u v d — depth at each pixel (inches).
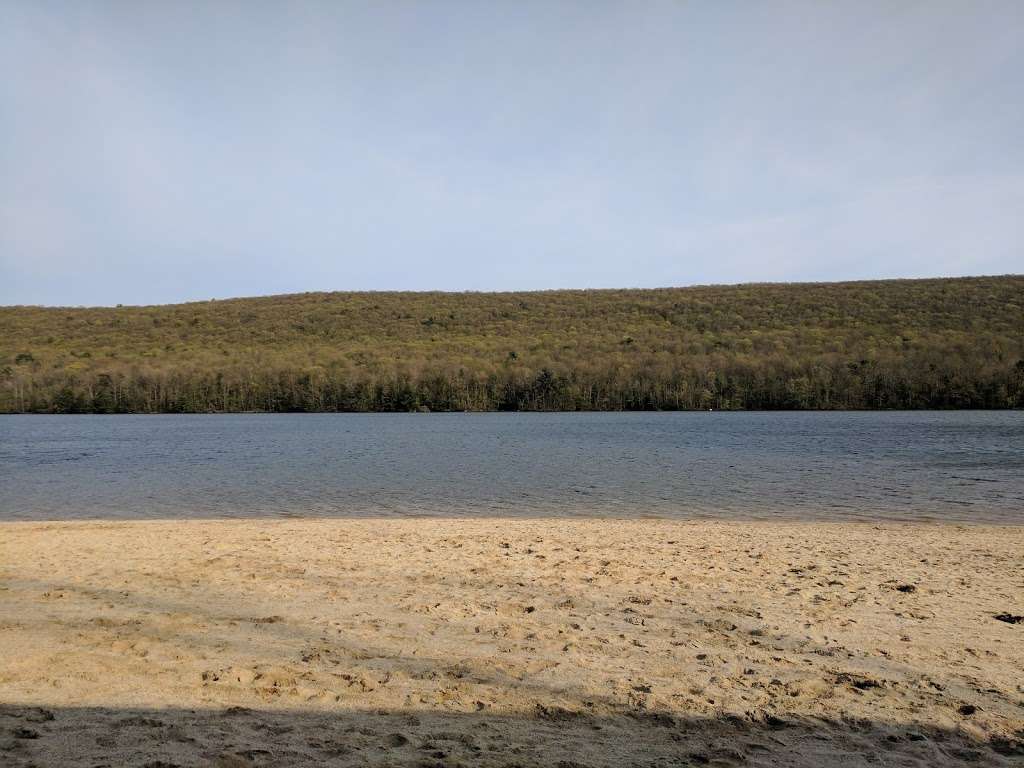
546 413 3430.1
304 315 4650.6
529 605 343.9
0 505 808.3
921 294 4111.7
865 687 241.8
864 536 556.4
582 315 4520.2
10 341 4047.7
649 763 183.2
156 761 175.3
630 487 933.8
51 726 198.1
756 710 221.8
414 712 216.5
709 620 320.2
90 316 4648.1
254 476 1090.1
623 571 422.6
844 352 3368.6
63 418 3206.2
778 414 3061.0
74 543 523.2
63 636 287.7
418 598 357.1
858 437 1784.0
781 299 4404.5
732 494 860.0
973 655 273.9
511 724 208.7
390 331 4347.9
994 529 595.2
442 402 3454.7
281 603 345.4
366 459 1350.9
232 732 197.0
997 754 193.5
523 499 832.9
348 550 490.6
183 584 385.1
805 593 370.0
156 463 1294.3
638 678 248.4
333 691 232.7
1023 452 1365.7
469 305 4847.4
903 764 186.5
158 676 243.0
